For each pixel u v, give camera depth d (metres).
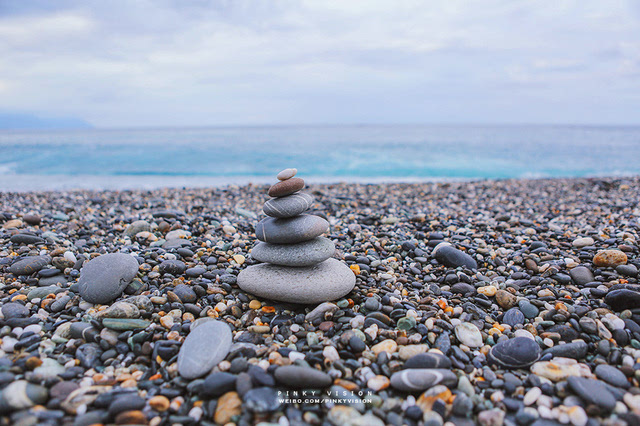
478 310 0.50
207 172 2.37
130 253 0.63
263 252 0.52
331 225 0.85
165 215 0.85
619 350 0.43
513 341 0.43
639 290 0.51
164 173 2.34
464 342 0.45
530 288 0.55
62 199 1.26
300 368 0.39
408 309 0.49
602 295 0.52
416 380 0.39
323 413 0.37
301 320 0.47
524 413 0.37
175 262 0.58
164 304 0.49
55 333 0.45
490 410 0.37
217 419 0.36
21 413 0.36
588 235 0.73
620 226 0.80
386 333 0.45
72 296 0.51
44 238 0.68
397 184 1.70
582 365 0.41
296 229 0.50
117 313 0.46
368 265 0.61
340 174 2.37
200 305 0.51
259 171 2.41
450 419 0.37
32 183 1.95
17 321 0.45
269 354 0.42
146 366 0.42
